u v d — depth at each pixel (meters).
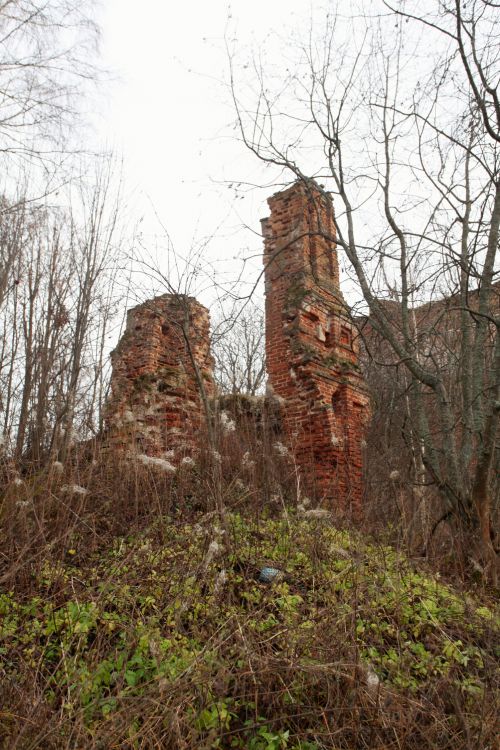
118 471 7.29
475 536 6.43
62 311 9.79
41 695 3.14
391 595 4.73
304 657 3.64
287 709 3.40
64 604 4.31
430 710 3.39
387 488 7.60
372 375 12.06
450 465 6.97
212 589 4.47
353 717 3.23
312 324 10.74
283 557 5.50
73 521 5.62
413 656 4.16
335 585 4.64
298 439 9.89
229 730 3.27
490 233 7.18
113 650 3.80
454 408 9.41
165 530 5.82
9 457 6.39
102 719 3.13
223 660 3.46
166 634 4.03
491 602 5.39
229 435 8.33
